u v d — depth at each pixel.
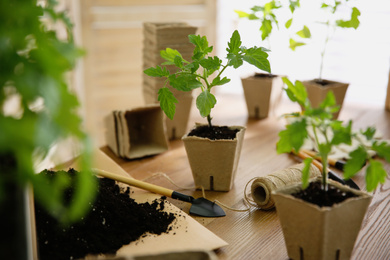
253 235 0.55
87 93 1.33
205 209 0.60
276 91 0.93
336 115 0.89
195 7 1.28
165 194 0.61
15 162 0.33
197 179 0.65
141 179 0.69
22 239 0.35
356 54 1.08
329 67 1.12
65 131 0.26
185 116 0.84
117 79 1.35
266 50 0.57
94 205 0.54
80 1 1.24
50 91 0.26
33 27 0.28
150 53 0.84
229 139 0.62
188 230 0.54
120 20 1.29
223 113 0.97
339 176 0.68
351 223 0.46
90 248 0.50
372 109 1.00
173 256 0.37
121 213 0.54
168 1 1.28
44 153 0.32
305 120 0.43
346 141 0.42
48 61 0.27
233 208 0.61
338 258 0.47
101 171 0.62
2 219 0.34
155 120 0.78
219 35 1.29
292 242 0.47
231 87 1.28
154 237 0.52
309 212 0.44
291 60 1.15
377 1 1.01
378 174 0.42
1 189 0.30
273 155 0.77
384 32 1.03
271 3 0.77
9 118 0.28
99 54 1.30
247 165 0.73
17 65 0.28
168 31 0.80
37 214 0.52
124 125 0.74
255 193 0.60
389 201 0.62
